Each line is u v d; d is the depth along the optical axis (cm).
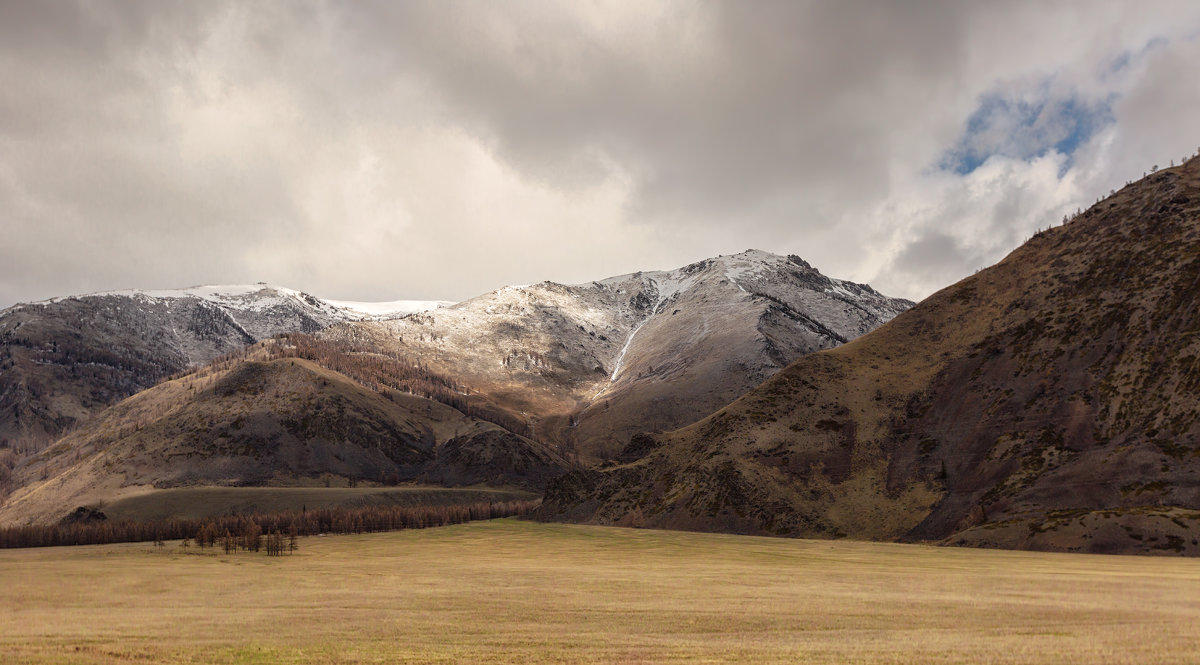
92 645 6381
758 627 7069
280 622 7719
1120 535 14038
